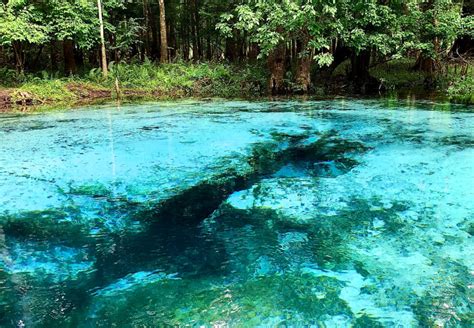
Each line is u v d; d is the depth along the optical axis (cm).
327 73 1470
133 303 201
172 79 1343
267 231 278
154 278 224
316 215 299
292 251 249
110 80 1284
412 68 1534
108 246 263
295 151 482
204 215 307
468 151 453
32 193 351
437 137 529
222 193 351
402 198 323
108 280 223
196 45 2111
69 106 977
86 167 424
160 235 278
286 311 189
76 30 1214
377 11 1127
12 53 1498
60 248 261
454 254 235
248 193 350
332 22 1076
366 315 184
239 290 209
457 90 1049
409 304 191
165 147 505
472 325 175
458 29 1202
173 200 337
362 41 1105
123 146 513
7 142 546
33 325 186
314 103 941
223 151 484
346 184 364
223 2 1802
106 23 1366
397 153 457
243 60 1866
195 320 185
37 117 783
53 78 1223
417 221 280
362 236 263
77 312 195
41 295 210
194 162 439
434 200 316
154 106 934
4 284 221
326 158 451
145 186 367
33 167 426
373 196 330
